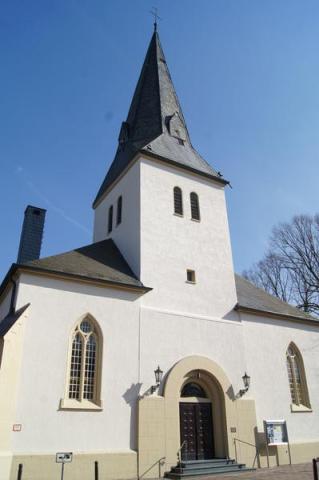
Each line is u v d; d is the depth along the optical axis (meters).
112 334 17.39
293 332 24.20
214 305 21.50
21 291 15.88
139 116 28.92
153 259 20.55
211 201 25.11
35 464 13.66
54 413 14.74
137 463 15.71
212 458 18.20
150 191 22.48
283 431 20.14
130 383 16.95
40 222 25.09
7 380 13.85
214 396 19.58
